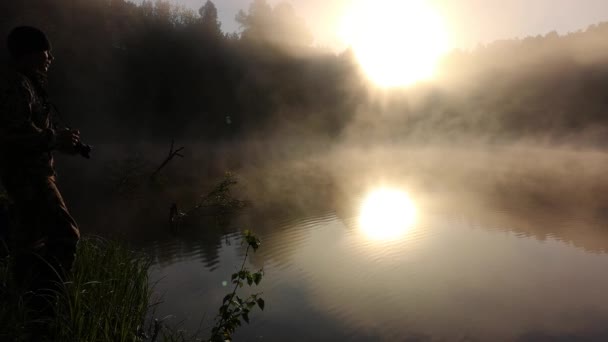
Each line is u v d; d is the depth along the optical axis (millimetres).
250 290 5418
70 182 14195
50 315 3041
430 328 4582
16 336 2676
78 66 33844
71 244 3123
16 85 2785
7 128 2719
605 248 7816
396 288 5688
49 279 3025
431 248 7641
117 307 3645
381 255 7160
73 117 32188
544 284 5969
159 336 4008
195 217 9969
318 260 6793
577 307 5238
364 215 10523
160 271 6043
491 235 8680
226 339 3545
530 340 4387
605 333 4543
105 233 7969
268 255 7020
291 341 4164
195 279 5742
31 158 2920
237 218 9922
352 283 5797
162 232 8344
